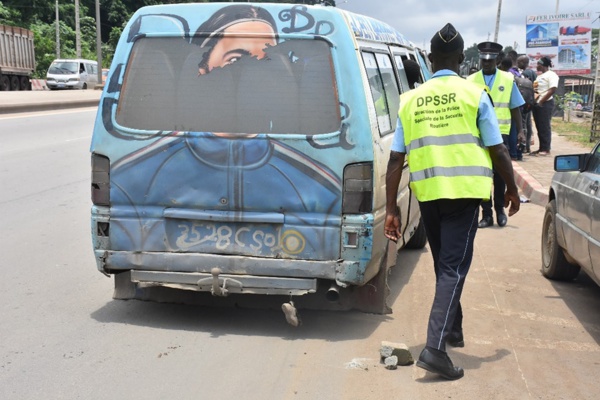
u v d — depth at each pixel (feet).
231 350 15.88
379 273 17.69
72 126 64.03
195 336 16.70
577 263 20.08
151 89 16.67
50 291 19.89
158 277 16.63
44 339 16.37
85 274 21.57
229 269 16.31
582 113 86.48
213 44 16.56
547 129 49.16
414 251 25.89
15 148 48.08
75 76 129.80
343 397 13.66
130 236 16.67
